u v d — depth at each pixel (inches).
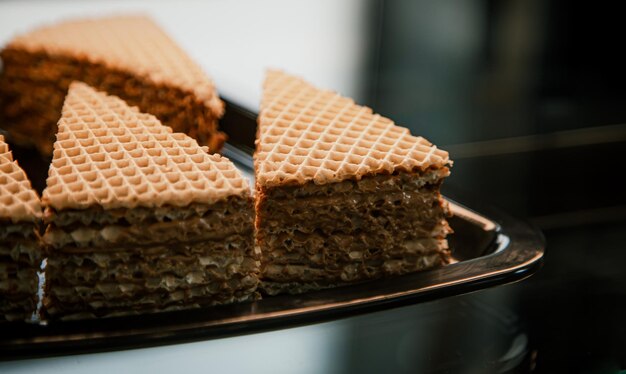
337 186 21.3
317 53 38.6
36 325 19.3
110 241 19.9
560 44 41.7
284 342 20.3
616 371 19.9
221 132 28.0
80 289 20.1
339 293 20.5
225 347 20.0
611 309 21.9
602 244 24.8
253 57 37.1
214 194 20.1
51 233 19.8
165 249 20.2
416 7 45.1
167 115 27.6
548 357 20.3
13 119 29.8
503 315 21.5
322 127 23.8
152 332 19.1
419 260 22.1
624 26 40.5
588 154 30.1
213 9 44.9
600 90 36.8
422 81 36.2
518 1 42.3
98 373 19.2
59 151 21.8
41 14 38.6
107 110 24.4
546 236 25.1
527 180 28.0
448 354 20.2
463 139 30.7
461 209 23.9
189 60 29.2
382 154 22.0
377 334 20.7
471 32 42.8
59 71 29.2
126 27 32.8
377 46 40.5
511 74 38.3
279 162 21.6
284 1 47.9
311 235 21.5
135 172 20.8
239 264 20.7
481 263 21.5
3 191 19.9
